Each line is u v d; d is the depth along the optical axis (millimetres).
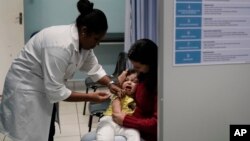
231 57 1220
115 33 4664
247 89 1263
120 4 4723
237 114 1275
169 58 1171
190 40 1170
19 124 1842
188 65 1189
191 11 1150
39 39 1735
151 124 1546
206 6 1158
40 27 4559
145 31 2549
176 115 1223
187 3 1143
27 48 1823
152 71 1610
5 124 1920
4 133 1933
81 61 1830
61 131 3328
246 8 1193
